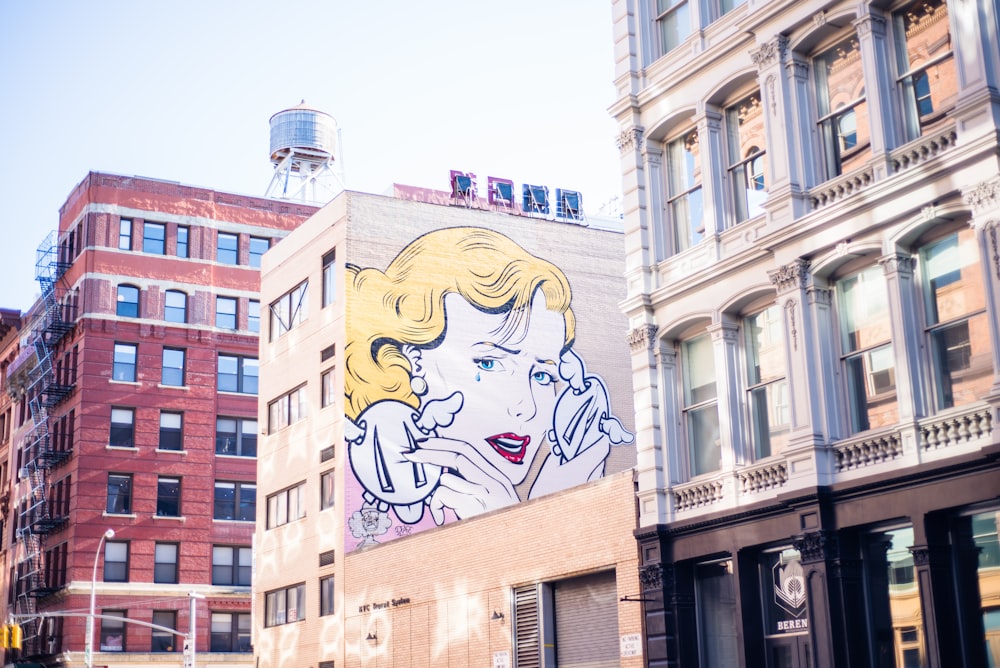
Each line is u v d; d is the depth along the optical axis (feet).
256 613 169.07
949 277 81.82
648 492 102.12
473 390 163.22
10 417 295.48
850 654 83.15
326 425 159.12
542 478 164.35
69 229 262.88
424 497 156.15
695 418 102.27
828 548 85.20
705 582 98.84
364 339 158.20
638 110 109.70
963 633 78.07
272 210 265.34
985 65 78.54
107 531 232.12
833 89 92.38
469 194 192.85
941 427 79.51
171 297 252.83
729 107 102.32
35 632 247.70
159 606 238.48
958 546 79.20
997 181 77.00
